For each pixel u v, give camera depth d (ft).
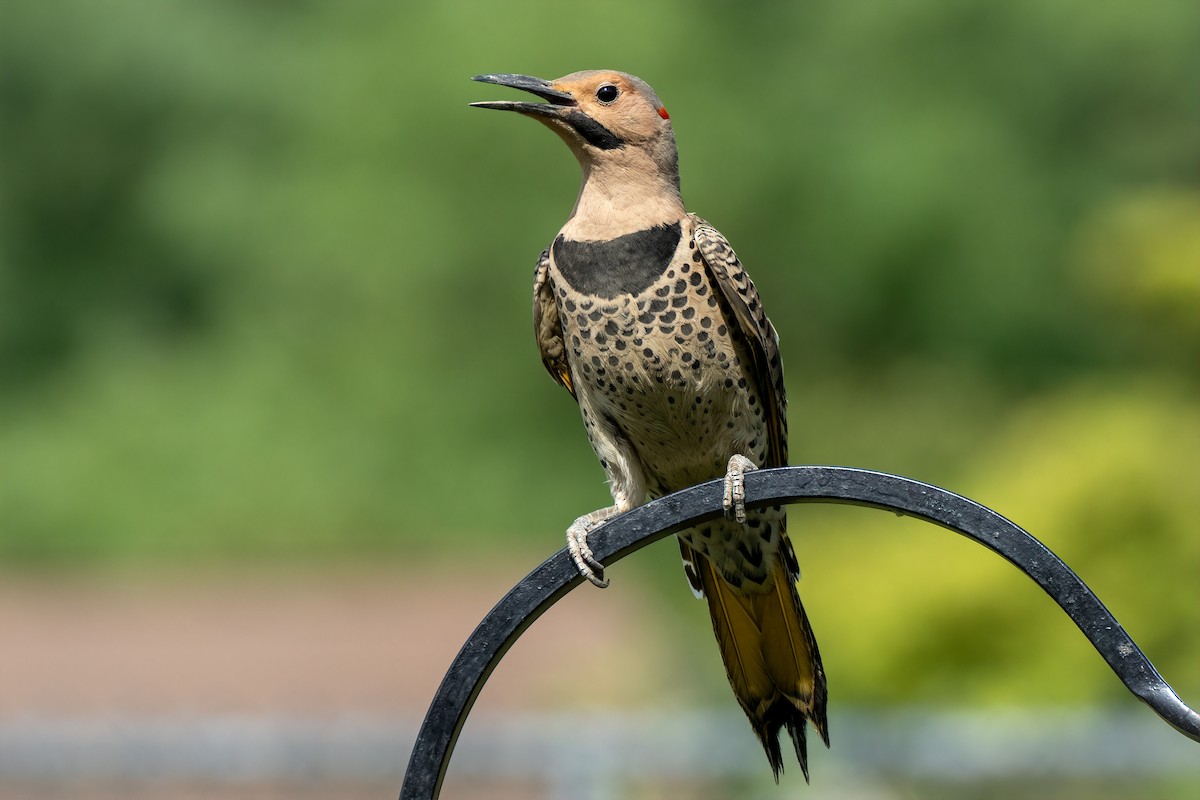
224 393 71.67
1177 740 20.62
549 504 66.13
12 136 80.84
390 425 67.46
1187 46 65.87
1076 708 25.34
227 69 81.10
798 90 66.80
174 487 68.90
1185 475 28.07
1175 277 32.35
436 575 60.39
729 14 68.64
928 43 67.10
